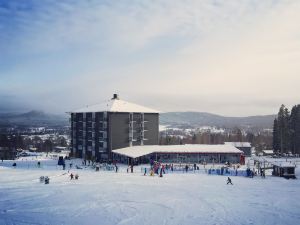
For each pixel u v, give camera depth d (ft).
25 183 196.03
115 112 365.81
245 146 438.40
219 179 219.41
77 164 325.62
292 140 469.98
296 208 138.82
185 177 226.99
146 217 125.18
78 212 131.34
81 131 399.44
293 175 234.17
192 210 135.54
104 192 170.60
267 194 168.04
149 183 199.82
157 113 391.04
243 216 126.72
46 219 120.67
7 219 119.96
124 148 360.28
